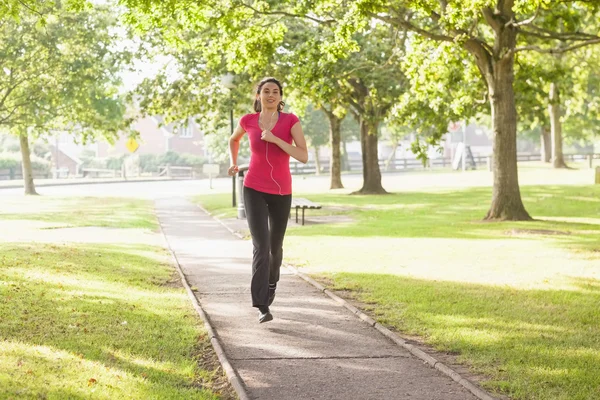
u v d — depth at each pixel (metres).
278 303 8.66
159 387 5.06
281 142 6.82
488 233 16.75
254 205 7.06
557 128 44.22
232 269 11.71
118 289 9.23
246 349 6.42
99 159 76.94
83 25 33.53
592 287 9.52
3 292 8.36
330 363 5.99
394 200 29.66
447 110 26.11
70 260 11.77
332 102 32.88
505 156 19.69
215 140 69.12
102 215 24.06
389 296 8.99
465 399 5.08
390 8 18.84
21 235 17.03
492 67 19.52
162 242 16.14
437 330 7.07
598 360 5.90
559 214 22.12
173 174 70.19
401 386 5.37
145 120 85.44
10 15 13.50
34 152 79.44
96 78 35.84
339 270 11.40
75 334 6.53
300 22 28.94
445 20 16.30
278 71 29.17
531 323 7.38
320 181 49.81
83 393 4.77
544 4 14.39
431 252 13.50
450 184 40.53
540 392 5.09
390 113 30.05
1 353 5.66
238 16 19.59
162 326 7.11
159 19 16.42
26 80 33.59
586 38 18.73
